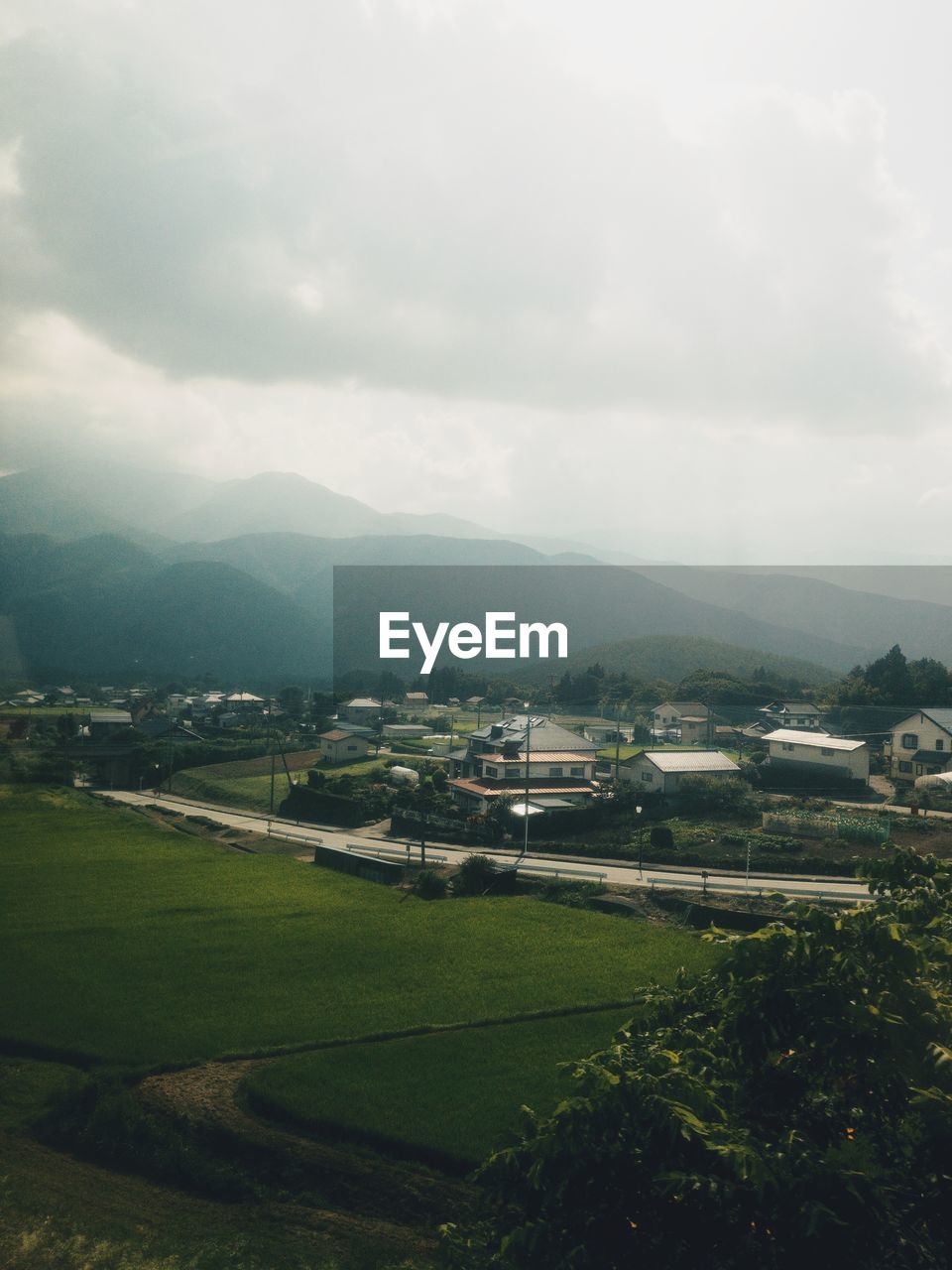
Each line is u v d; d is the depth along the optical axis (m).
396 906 39.88
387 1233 15.99
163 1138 18.73
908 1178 6.55
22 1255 14.80
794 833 53.44
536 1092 21.14
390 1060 22.95
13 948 32.78
